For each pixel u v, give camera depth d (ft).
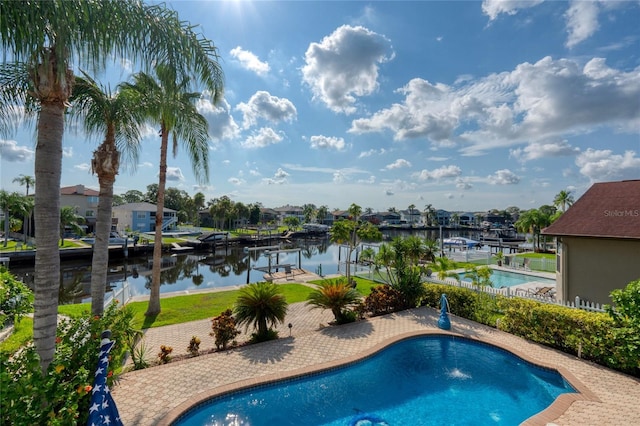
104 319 20.27
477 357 29.22
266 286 32.48
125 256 113.91
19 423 10.72
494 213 406.62
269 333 31.63
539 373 25.80
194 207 279.49
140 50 16.33
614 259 36.42
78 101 24.39
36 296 14.93
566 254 40.22
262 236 194.18
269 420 20.45
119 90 26.99
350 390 24.00
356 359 27.02
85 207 166.09
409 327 35.09
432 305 43.32
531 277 73.77
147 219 190.19
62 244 114.11
